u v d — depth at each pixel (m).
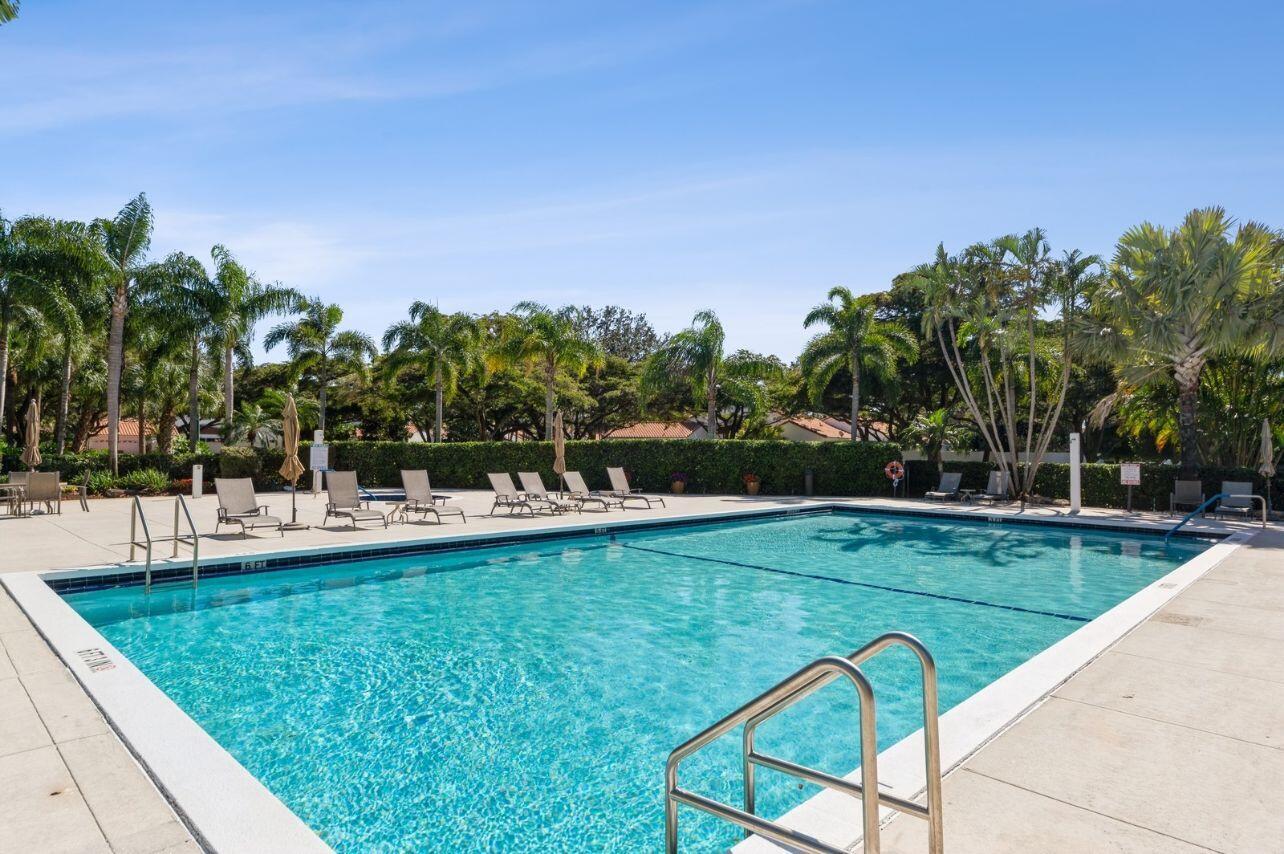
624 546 14.02
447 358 31.33
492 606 8.91
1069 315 21.14
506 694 5.88
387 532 13.16
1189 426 18.84
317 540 11.96
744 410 42.62
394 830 3.85
